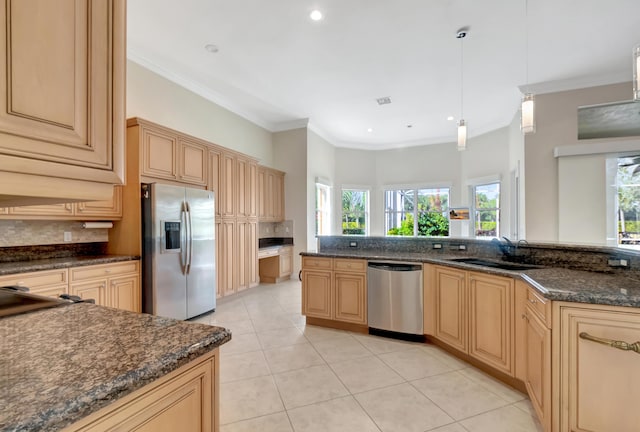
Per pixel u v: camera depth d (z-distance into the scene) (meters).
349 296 3.32
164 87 3.98
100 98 0.73
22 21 0.60
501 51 3.57
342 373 2.43
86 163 0.70
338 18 2.97
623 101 4.05
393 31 3.19
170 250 3.34
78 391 0.62
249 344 3.00
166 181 3.52
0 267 2.34
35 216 2.63
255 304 4.39
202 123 4.61
